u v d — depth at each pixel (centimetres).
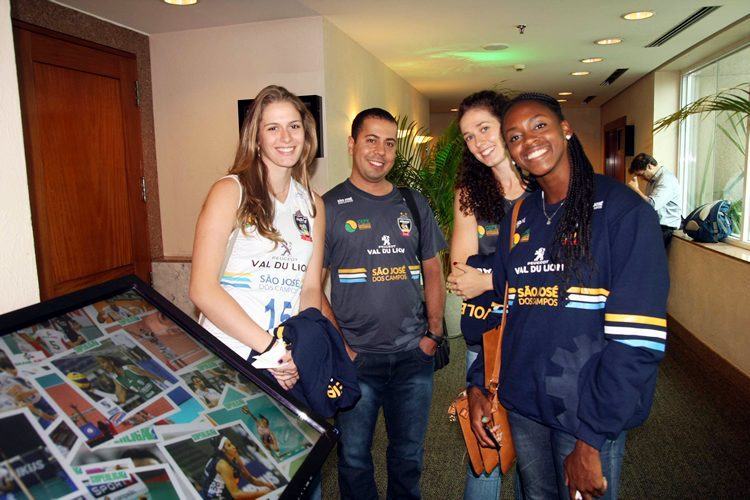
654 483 246
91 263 349
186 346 91
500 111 168
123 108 380
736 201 483
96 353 78
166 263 400
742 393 354
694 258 467
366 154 195
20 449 61
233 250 138
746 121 441
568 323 122
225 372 92
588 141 1109
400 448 200
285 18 389
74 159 336
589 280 119
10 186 89
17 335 71
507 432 149
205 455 76
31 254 92
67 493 61
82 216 342
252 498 75
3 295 88
